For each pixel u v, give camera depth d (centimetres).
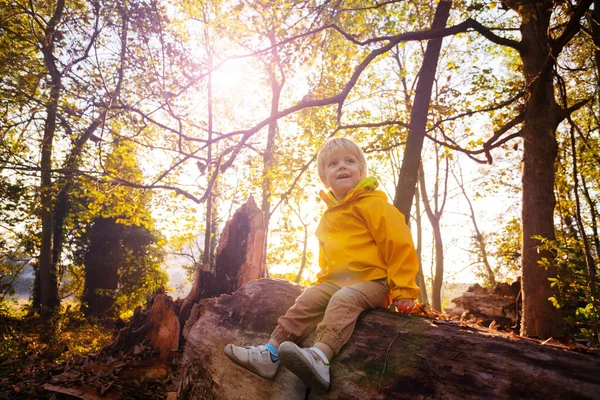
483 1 729
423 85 802
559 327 612
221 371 312
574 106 737
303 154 998
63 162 1160
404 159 793
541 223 671
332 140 287
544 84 683
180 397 350
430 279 2180
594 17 716
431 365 199
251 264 675
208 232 1830
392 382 204
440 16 799
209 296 668
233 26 790
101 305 2083
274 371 244
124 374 502
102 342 1255
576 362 173
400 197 779
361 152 285
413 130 777
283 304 308
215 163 589
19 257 1318
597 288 403
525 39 755
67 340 1182
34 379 496
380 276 242
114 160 1140
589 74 829
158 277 2214
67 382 467
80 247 2197
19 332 1000
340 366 225
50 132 1080
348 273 248
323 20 675
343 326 226
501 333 222
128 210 1301
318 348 222
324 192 284
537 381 171
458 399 181
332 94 1140
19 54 944
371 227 247
